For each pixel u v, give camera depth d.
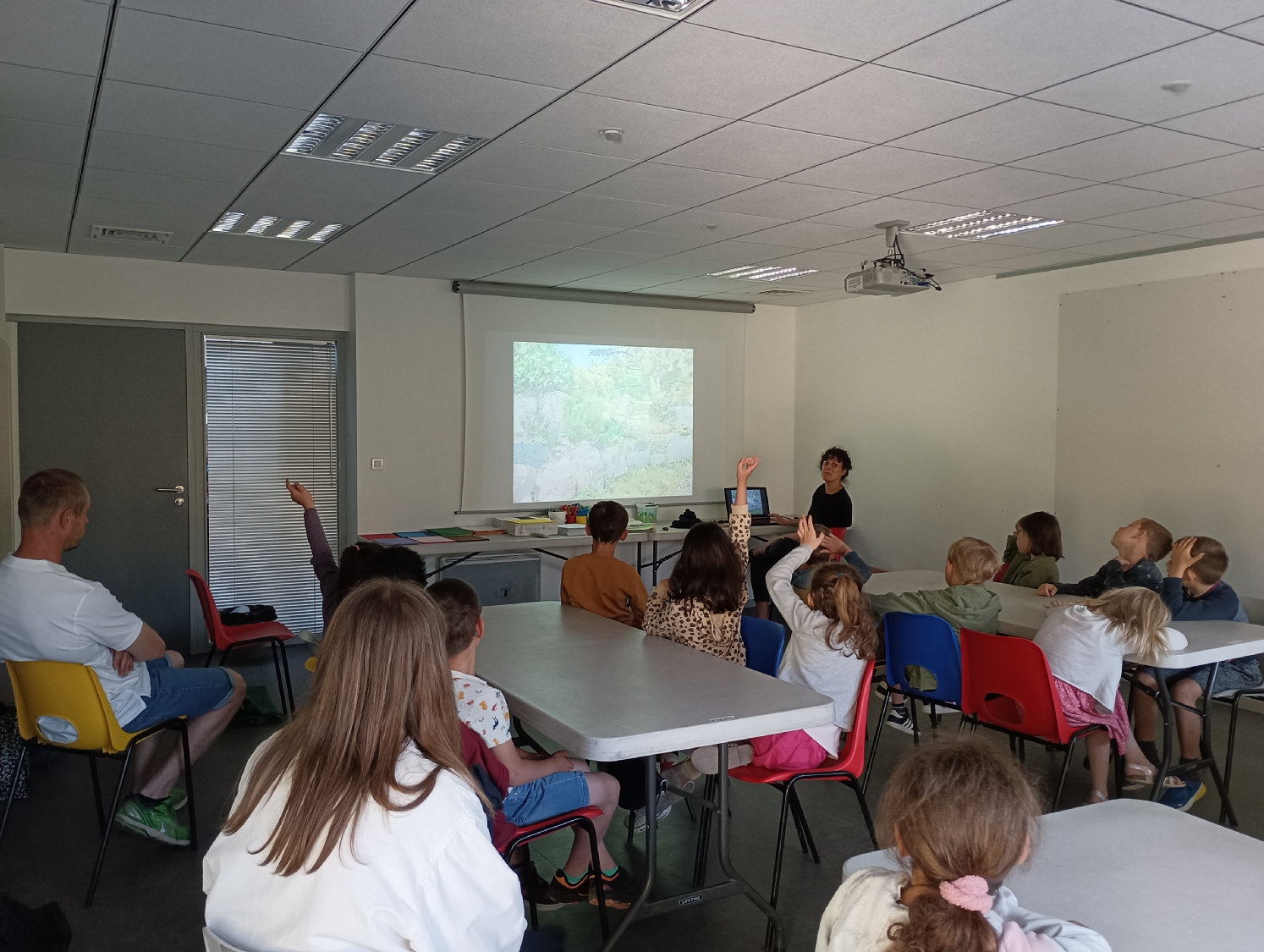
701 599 3.30
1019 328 6.35
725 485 8.09
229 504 6.41
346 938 1.16
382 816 1.20
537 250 5.62
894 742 4.61
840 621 3.13
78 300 5.82
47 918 1.90
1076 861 1.65
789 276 6.60
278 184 4.09
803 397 8.26
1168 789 3.70
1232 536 5.18
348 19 2.42
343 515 6.78
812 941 2.74
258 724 4.74
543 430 7.24
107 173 3.91
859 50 2.61
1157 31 2.46
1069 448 6.04
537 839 3.44
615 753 2.19
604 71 2.78
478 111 3.13
